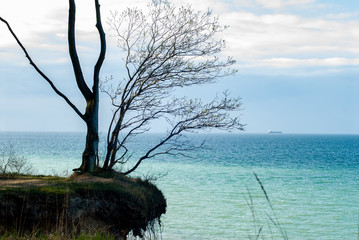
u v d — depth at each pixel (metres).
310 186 35.81
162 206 14.00
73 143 135.62
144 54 15.73
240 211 23.34
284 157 78.06
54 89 14.10
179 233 17.95
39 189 10.37
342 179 41.47
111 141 15.38
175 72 15.51
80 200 10.39
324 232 19.44
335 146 145.88
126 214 11.12
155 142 158.62
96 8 14.81
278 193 31.19
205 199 27.05
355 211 24.47
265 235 18.42
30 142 136.25
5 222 9.32
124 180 13.86
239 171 47.47
